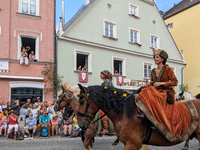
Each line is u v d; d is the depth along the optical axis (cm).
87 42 1504
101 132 700
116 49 1673
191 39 2538
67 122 958
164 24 2162
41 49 1318
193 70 2481
